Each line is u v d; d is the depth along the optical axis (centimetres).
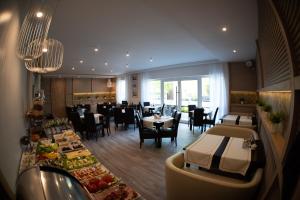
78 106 969
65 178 93
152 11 238
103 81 1205
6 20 117
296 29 89
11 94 143
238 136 337
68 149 240
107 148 459
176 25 291
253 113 558
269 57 193
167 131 463
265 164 192
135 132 630
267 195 131
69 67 766
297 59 91
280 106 165
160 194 258
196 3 206
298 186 79
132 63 694
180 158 237
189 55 552
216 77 652
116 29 307
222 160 207
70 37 345
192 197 180
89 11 237
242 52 464
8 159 120
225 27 280
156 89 895
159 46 430
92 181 154
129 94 1035
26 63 208
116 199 135
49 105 1022
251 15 237
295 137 90
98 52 479
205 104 713
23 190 79
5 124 118
